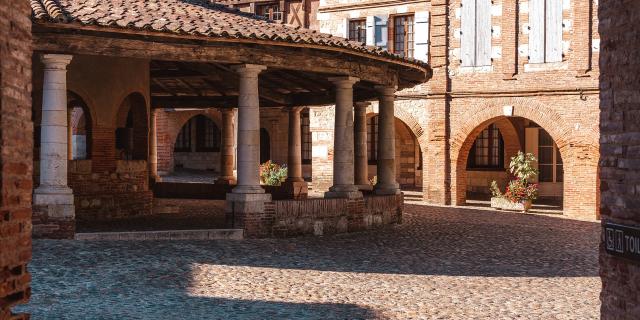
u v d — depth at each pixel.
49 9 13.12
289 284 10.84
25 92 5.05
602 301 5.59
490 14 26.28
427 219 20.97
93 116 17.20
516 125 30.59
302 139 37.72
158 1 16.23
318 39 15.36
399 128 34.19
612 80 5.40
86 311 8.78
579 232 18.80
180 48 14.36
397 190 19.19
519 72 25.72
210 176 38.56
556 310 9.48
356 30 29.55
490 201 29.03
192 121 41.38
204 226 16.00
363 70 17.38
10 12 4.82
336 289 10.59
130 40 13.92
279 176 29.47
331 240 15.61
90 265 11.29
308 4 31.41
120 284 10.31
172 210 19.88
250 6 32.38
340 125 17.09
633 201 5.10
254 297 9.92
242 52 14.92
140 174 18.83
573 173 24.47
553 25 25.03
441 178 27.19
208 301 9.59
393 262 13.06
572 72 24.62
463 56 26.80
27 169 5.04
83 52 13.58
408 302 9.84
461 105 26.89
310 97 22.34
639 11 5.00
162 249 12.98
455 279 11.59
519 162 26.05
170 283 10.55
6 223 4.72
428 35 27.55
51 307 8.90
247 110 15.19
